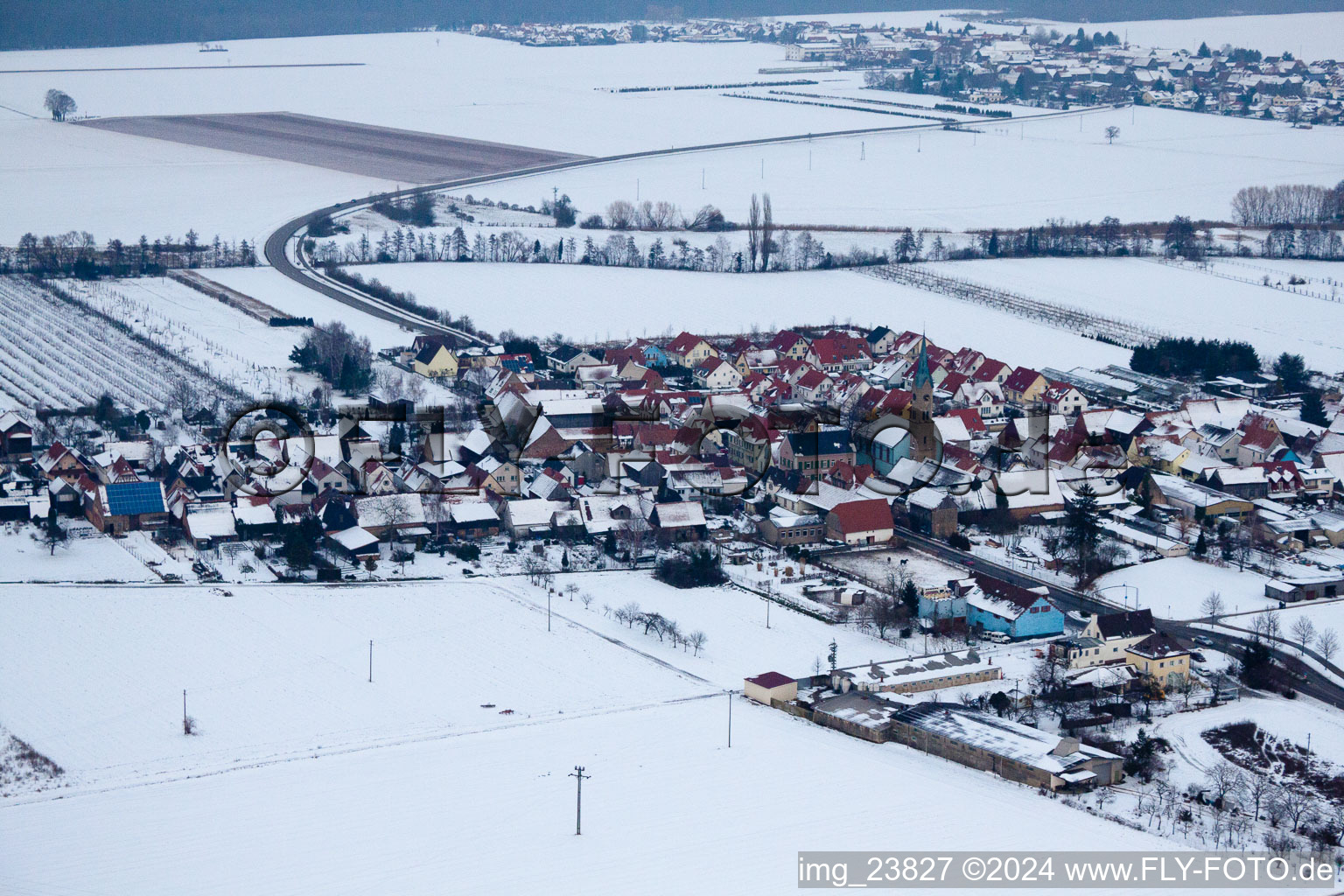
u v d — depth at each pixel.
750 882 155.25
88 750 187.62
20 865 158.00
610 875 156.88
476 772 181.00
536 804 172.38
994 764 182.38
